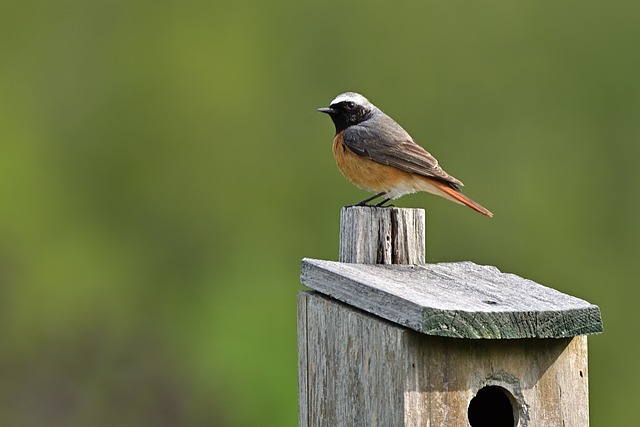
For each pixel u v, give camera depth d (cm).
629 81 1741
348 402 730
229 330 1600
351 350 725
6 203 1736
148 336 1656
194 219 1725
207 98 1770
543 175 1705
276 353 1548
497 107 1738
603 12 1761
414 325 662
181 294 1694
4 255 1711
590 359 1630
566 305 682
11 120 1778
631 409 1608
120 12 1836
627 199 1705
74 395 1623
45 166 1767
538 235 1678
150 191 1752
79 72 1816
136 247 1723
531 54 1753
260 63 1786
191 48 1803
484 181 1708
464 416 686
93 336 1667
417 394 678
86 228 1742
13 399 1628
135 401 1595
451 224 1628
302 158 1730
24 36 1833
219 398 1511
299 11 1798
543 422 699
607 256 1681
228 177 1739
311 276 764
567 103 1736
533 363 698
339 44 1775
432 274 759
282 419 1461
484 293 711
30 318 1689
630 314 1666
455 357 685
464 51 1756
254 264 1675
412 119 1734
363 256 790
